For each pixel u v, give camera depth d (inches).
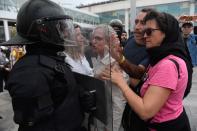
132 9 267.1
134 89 59.8
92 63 56.9
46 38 46.3
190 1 866.1
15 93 40.7
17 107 41.5
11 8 429.4
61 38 48.6
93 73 54.7
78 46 56.5
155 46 54.8
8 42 48.2
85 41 55.5
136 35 83.4
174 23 55.0
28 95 40.0
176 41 55.7
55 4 50.2
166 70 50.3
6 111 171.9
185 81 53.7
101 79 46.1
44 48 47.3
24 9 47.6
